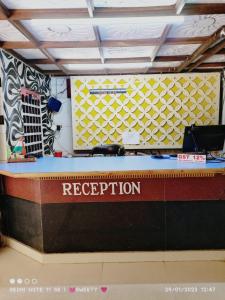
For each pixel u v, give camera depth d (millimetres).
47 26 2646
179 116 4824
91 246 2541
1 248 2855
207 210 2477
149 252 2516
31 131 4262
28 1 2133
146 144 4891
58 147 5191
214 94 4770
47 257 2531
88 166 2477
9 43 3131
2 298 2014
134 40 3139
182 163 2500
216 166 2273
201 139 2736
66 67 4457
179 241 2516
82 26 2656
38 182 2482
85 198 2490
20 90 3781
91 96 4832
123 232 2521
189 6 2250
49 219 2516
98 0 2135
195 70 4902
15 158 2920
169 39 3141
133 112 4840
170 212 2488
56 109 5020
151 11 2309
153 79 4773
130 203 2490
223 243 2508
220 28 2793
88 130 4883
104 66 4383
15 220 2807
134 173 2195
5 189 2857
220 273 2289
